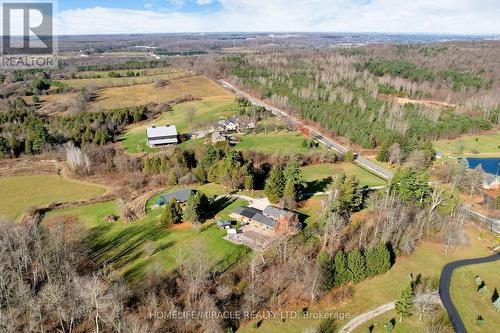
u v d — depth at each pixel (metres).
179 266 75.75
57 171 129.88
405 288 68.56
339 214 89.31
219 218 95.69
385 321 65.75
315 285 69.38
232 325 64.00
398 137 145.12
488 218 101.69
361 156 147.62
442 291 72.88
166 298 67.62
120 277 73.56
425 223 92.19
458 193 114.88
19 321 61.84
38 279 71.50
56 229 86.75
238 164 114.06
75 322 63.09
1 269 63.62
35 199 110.12
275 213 93.12
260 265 76.50
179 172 120.81
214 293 69.69
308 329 62.94
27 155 143.75
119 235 90.25
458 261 82.69
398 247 84.25
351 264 73.50
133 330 57.75
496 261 83.06
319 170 131.00
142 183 119.62
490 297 71.88
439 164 138.75
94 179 124.56
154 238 88.25
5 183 120.31
